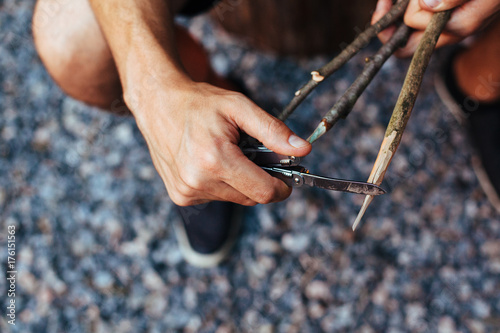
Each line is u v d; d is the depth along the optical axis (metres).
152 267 1.53
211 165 0.73
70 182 1.68
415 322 1.37
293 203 1.55
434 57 1.68
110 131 1.74
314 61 1.76
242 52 1.82
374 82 1.69
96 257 1.56
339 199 1.54
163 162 0.82
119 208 1.62
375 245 1.47
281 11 1.57
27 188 1.68
